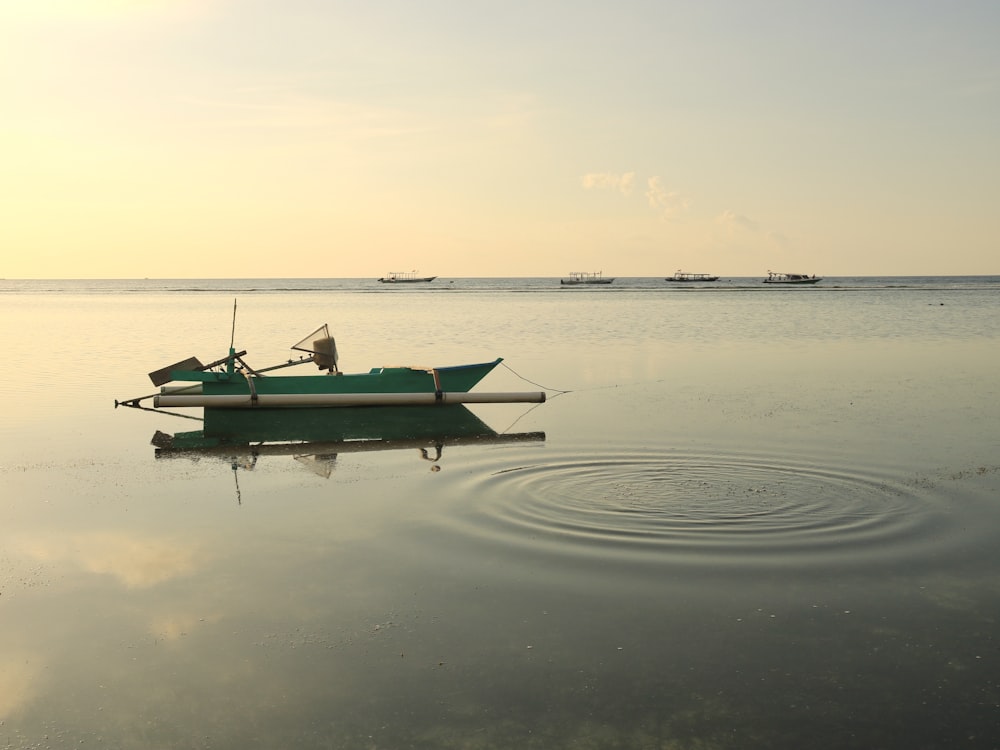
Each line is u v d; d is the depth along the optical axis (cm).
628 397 2423
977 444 1720
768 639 848
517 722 712
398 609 933
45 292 16900
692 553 1085
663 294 13212
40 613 941
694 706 730
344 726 711
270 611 936
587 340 4472
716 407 2220
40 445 1889
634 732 694
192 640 870
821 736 684
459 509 1305
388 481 1514
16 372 3164
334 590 990
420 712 729
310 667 810
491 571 1035
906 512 1252
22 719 731
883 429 1886
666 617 900
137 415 2297
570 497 1355
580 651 829
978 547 1099
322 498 1402
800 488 1389
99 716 734
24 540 1193
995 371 2975
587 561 1062
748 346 4044
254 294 14762
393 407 2378
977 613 903
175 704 750
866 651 822
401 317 6906
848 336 4650
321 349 2497
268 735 700
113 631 895
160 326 5812
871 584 981
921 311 7481
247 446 1883
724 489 1387
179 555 1123
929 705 726
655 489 1393
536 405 2342
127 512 1331
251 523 1261
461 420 2180
